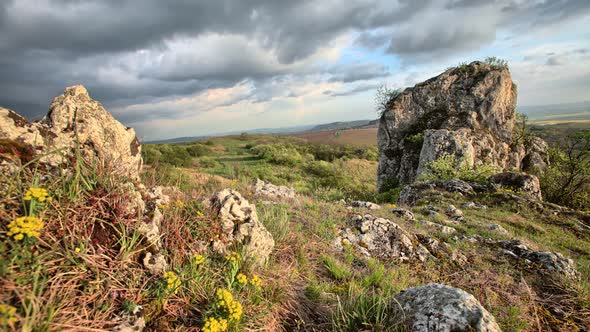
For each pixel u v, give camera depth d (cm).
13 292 188
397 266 521
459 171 1631
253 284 308
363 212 779
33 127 315
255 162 5044
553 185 1988
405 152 2402
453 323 265
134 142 443
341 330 296
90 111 373
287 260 440
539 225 959
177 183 474
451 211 976
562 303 446
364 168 4719
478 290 460
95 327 206
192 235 342
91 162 316
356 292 373
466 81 2367
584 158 1886
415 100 2491
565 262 575
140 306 239
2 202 224
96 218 262
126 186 308
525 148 2320
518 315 396
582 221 1046
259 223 421
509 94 2336
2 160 259
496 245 662
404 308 308
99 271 240
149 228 299
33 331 177
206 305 273
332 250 529
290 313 327
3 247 198
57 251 226
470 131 2133
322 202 846
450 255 584
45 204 237
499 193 1215
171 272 259
